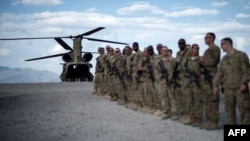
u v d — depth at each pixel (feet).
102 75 56.39
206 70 29.76
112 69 49.03
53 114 39.32
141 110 40.65
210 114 29.63
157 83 36.27
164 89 35.45
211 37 29.76
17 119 36.17
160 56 36.60
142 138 26.43
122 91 47.32
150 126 31.40
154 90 38.60
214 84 28.02
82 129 30.42
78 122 33.96
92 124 32.76
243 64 26.27
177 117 36.22
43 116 37.99
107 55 51.42
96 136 27.43
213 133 28.12
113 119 35.50
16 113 40.22
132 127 30.96
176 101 34.63
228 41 27.09
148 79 39.11
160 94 35.68
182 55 33.19
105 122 33.78
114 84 48.91
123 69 47.21
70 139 26.58
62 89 73.20
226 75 27.20
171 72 35.14
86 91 66.85
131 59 42.73
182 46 32.89
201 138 26.23
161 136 27.02
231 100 27.07
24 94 61.82
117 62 47.85
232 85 26.73
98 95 58.49
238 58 26.58
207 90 29.60
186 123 31.86
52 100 52.49
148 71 39.09
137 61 42.16
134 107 42.27
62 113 39.99
